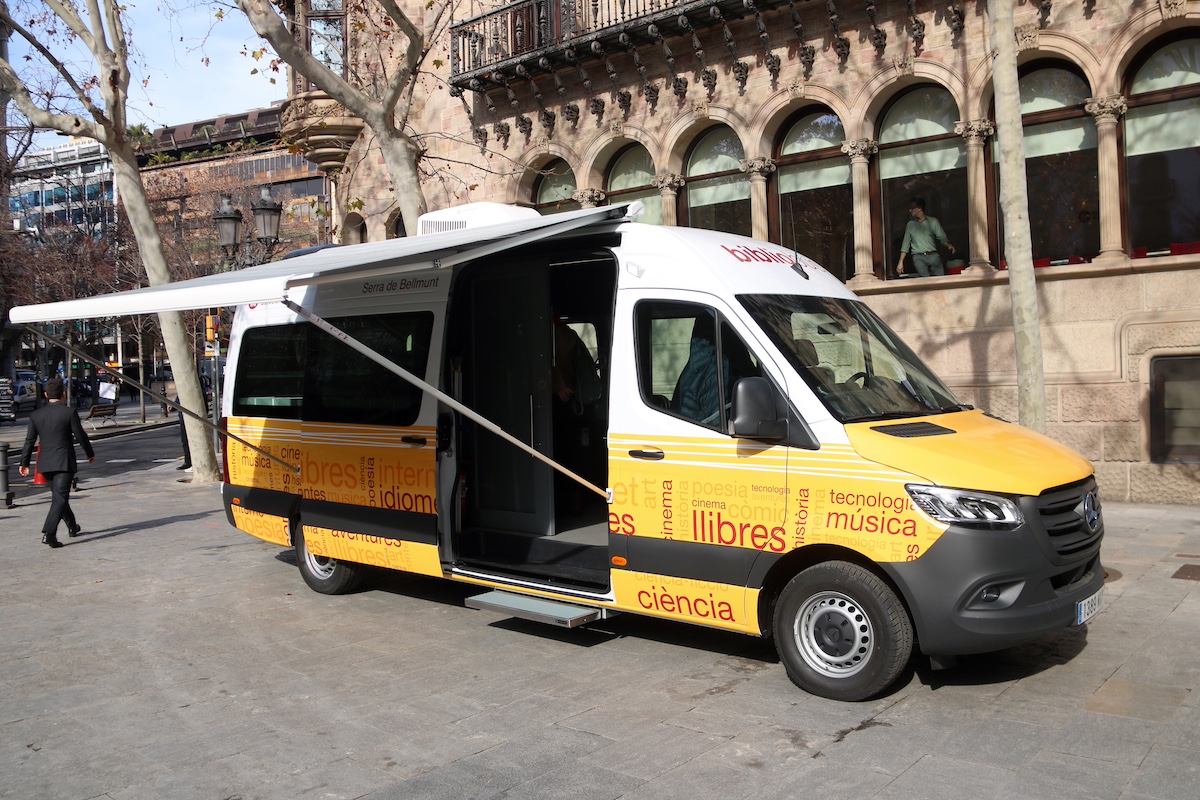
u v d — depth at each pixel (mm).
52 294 34438
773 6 13781
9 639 7188
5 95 20672
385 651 6609
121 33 15445
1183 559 8555
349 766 4668
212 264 37188
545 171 16719
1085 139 12211
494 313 7438
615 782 4367
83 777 4648
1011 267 8312
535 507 7238
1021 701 5203
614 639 6711
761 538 5492
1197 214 11500
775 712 5160
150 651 6809
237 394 9086
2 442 14688
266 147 48781
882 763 4461
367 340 7832
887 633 5082
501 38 17031
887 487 5090
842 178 14055
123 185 15961
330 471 8008
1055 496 5168
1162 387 11422
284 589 8648
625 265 6312
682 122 15102
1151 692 5301
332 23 18719
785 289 6188
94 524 12930
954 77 12625
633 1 15203
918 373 6320
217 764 4754
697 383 5852
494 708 5402
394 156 12859
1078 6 11766
